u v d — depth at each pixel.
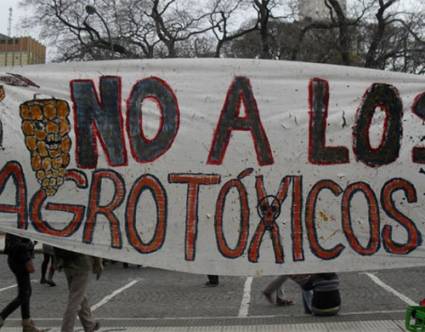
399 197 5.51
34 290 12.58
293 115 5.53
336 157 5.52
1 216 5.56
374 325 7.88
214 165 5.50
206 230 5.47
